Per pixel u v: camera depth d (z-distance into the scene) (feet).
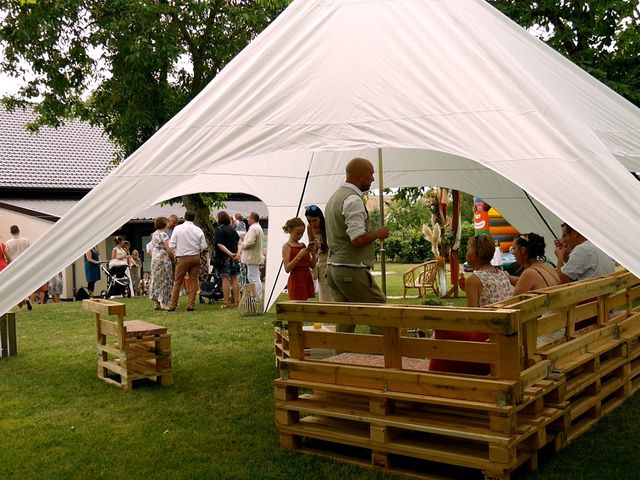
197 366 23.29
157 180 14.99
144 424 16.94
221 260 40.50
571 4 35.83
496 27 18.56
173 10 47.73
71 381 21.80
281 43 17.02
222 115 15.87
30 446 15.55
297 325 14.55
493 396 11.78
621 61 35.83
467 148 13.56
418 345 12.85
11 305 14.11
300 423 14.61
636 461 13.26
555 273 16.48
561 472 12.78
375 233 17.94
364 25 16.71
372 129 14.73
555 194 12.32
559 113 13.67
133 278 56.44
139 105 49.90
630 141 20.42
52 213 65.77
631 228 11.64
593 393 15.58
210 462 14.12
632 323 18.11
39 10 46.29
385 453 13.01
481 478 12.48
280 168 25.66
